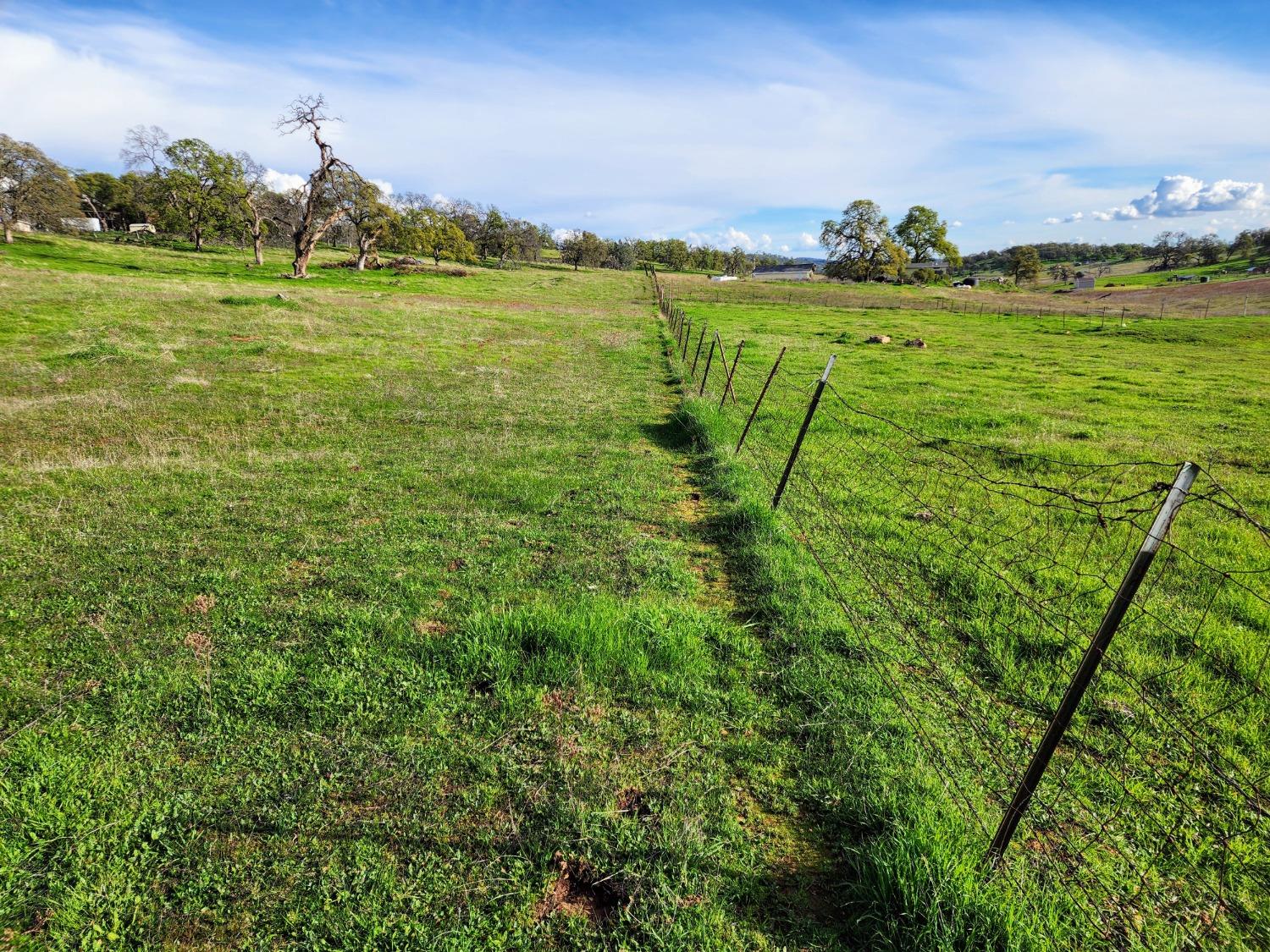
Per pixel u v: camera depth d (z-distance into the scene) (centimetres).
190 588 652
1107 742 446
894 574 700
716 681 515
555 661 518
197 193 7625
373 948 309
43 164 6762
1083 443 1355
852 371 2453
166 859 353
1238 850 361
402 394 1742
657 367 2398
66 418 1325
